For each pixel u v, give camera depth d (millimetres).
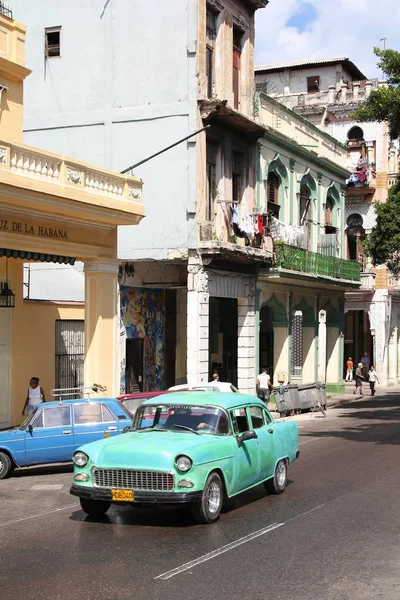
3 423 21562
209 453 10859
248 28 30375
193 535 10164
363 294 48469
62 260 20906
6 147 17625
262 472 12453
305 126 36125
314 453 18328
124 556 9156
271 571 8508
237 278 29469
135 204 22016
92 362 21984
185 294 30109
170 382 29203
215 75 28297
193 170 26438
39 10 28406
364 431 23656
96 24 27750
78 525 10898
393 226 29016
